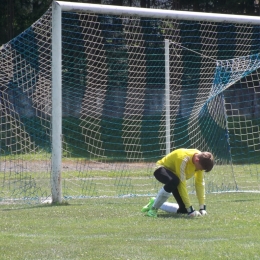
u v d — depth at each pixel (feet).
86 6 98.17
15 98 130.11
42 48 116.26
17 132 132.77
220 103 126.52
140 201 98.89
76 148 163.02
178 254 58.13
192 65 184.96
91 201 98.73
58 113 95.09
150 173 143.23
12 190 112.27
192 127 147.84
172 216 80.74
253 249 59.98
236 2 242.37
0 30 252.21
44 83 120.88
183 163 78.54
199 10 248.93
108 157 158.71
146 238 66.08
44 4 249.96
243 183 127.75
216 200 99.19
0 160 132.16
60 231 70.74
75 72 168.76
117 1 237.66
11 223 76.07
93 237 66.95
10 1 243.81
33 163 132.26
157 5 242.37
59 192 95.30
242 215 80.89
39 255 58.44
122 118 167.53
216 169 139.85
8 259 57.06
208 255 57.77
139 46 162.30
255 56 122.42
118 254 58.44
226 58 199.62
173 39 180.14
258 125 168.14
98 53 169.99
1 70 113.29
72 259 56.85
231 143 182.50
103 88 171.94
